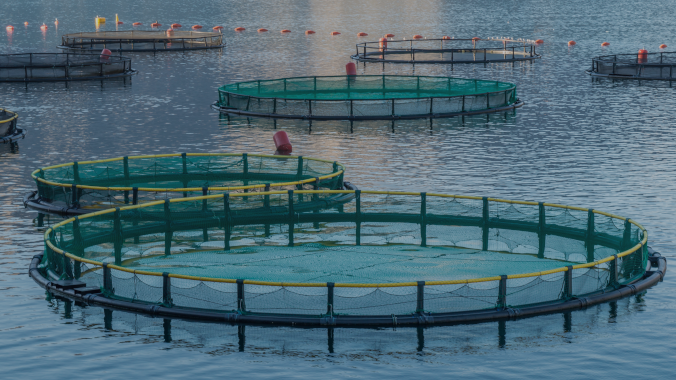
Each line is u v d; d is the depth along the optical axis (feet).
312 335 72.43
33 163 144.97
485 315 75.36
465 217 111.34
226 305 76.69
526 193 123.24
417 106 192.44
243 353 69.00
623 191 123.24
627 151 151.84
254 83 219.41
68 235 98.07
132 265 92.12
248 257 95.04
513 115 192.85
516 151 153.38
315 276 87.20
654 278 84.84
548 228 106.73
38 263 91.61
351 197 120.06
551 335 72.54
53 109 199.31
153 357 68.18
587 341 71.26
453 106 193.67
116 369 66.03
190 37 346.13
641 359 67.82
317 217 112.98
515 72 269.03
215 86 236.63
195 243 101.45
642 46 344.08
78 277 84.74
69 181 128.16
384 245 100.37
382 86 220.23
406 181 131.75
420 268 90.22
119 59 282.15
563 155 149.38
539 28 428.15
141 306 77.30
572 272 83.05
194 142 163.63
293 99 191.42
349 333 72.84
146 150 156.04
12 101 210.38
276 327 74.13
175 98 216.54
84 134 170.71
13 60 263.08
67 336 72.23
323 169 135.95
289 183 117.60
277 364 67.00
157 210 109.60
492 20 477.36
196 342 71.00
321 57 310.04
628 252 83.10
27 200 118.42
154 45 326.03
